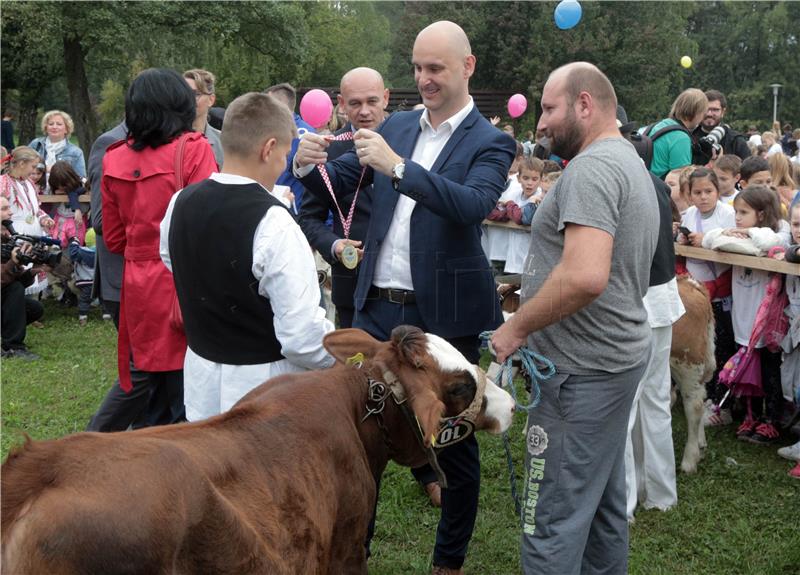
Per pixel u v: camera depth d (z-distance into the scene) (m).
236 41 28.39
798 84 52.66
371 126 4.66
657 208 2.85
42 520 1.57
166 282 3.47
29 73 29.22
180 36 25.98
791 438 5.34
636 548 3.93
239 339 2.81
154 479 1.70
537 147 7.50
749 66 54.97
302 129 5.70
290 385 2.36
